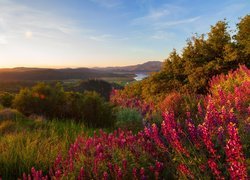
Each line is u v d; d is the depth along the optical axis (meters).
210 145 3.86
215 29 21.62
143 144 5.55
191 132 4.36
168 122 4.45
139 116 12.08
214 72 20.47
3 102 18.11
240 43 20.56
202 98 11.62
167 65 23.28
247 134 5.08
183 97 11.82
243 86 9.99
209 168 4.23
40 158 6.41
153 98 21.42
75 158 5.61
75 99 14.27
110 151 5.43
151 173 5.00
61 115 13.84
